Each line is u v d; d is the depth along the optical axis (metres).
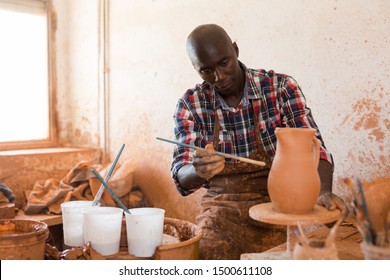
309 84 2.92
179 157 2.31
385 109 2.60
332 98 2.82
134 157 4.09
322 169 1.95
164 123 3.84
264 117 2.33
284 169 1.56
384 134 2.62
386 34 2.57
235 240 2.25
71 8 4.51
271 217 1.52
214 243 2.21
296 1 2.94
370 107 2.66
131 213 1.85
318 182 1.58
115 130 4.25
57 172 4.02
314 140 1.65
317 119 2.90
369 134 2.68
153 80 3.89
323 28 2.83
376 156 2.66
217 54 2.07
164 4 3.76
